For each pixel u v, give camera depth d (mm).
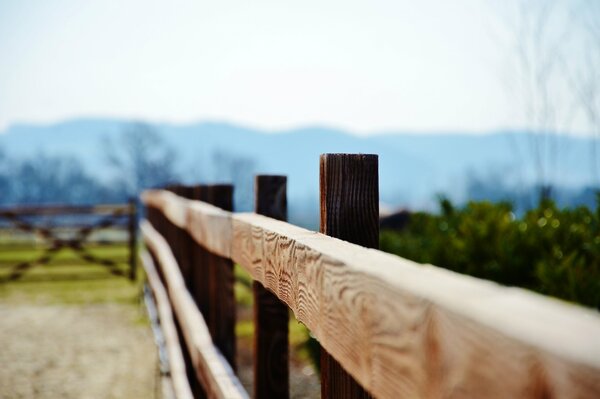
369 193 1642
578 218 5434
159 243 7113
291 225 1868
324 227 1645
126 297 9898
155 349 6363
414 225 7309
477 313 623
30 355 6172
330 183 1631
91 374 5488
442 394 698
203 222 3355
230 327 3162
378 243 1641
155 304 7277
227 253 2561
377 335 905
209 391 2713
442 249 5578
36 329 7438
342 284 1074
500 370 578
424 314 744
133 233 11828
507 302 648
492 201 6461
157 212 8141
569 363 489
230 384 2387
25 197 75062
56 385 5168
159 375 5398
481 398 613
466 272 5316
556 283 4309
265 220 2084
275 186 2525
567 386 491
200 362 3023
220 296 3178
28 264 11453
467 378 640
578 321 563
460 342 654
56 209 11438
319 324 1227
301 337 6336
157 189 8805
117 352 6281
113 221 11781
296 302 1426
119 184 67625
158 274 7332
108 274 12664
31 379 5348
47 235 11562
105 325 7656
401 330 814
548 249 5066
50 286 11141
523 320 574
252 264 2014
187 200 4855
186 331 3717
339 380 1385
